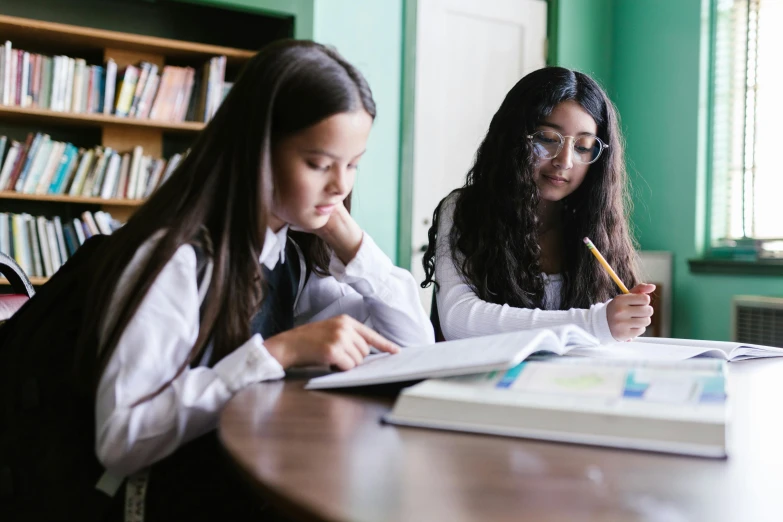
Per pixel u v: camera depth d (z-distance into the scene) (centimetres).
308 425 58
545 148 143
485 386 63
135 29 320
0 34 284
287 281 106
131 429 69
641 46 392
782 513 40
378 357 83
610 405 55
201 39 331
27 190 285
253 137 81
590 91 146
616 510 40
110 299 76
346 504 40
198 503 75
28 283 143
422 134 357
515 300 144
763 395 76
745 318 315
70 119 291
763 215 341
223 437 54
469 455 50
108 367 72
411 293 111
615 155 152
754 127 345
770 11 338
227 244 81
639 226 391
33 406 75
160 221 80
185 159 85
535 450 51
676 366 68
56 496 73
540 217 156
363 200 344
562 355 84
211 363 81
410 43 350
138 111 298
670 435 52
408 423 59
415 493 42
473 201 151
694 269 357
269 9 300
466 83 371
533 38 391
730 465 48
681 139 369
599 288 153
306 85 80
